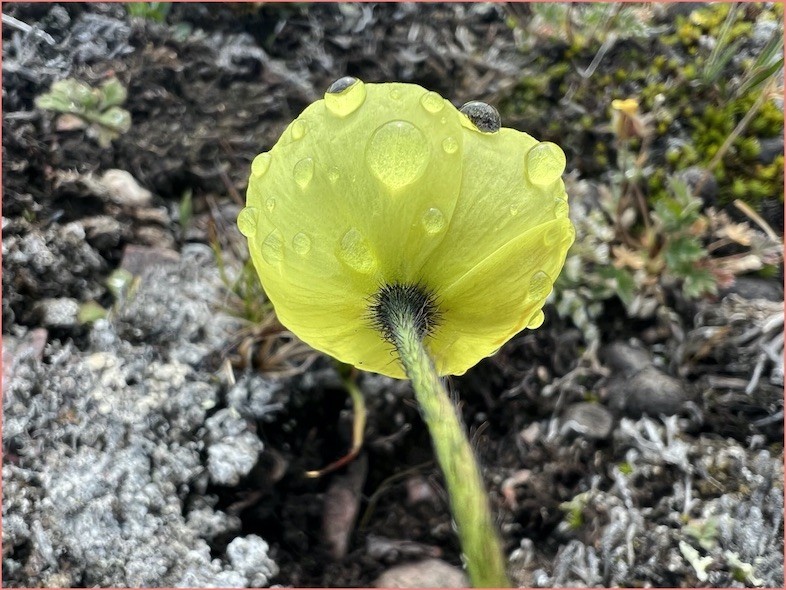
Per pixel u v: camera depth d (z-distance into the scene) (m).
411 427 0.10
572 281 0.10
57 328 0.09
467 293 0.06
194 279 0.10
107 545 0.07
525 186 0.06
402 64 0.12
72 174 0.10
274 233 0.06
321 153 0.06
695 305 0.10
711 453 0.09
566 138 0.12
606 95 0.12
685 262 0.10
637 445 0.09
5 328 0.09
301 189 0.06
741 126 0.10
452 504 0.05
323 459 0.09
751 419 0.10
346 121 0.06
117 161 0.11
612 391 0.10
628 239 0.11
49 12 0.12
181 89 0.12
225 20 0.12
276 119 0.12
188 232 0.11
